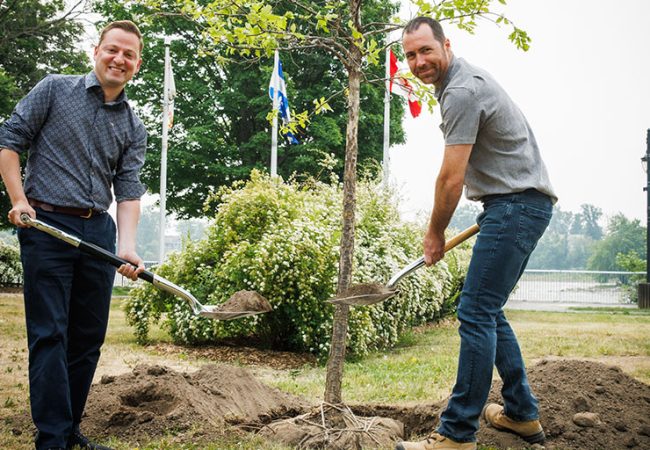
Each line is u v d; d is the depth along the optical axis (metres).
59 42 26.36
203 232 9.48
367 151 25.97
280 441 3.76
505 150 3.23
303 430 3.83
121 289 23.94
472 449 3.27
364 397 5.53
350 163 4.19
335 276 8.19
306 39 4.34
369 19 15.84
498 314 3.55
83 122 3.45
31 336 3.31
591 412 3.90
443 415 3.31
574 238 118.38
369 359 8.34
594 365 4.47
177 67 26.25
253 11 4.23
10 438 3.76
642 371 7.05
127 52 3.48
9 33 24.50
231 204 9.28
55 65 26.67
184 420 3.97
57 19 25.09
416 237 11.51
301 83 25.86
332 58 25.39
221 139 26.14
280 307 8.51
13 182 3.30
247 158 25.89
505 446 3.56
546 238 117.81
